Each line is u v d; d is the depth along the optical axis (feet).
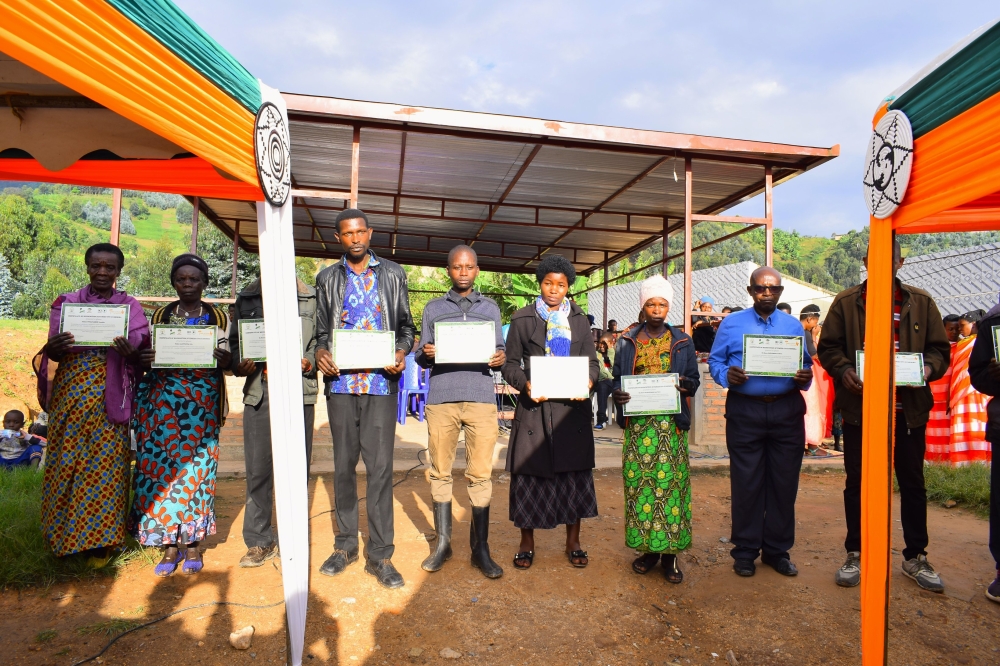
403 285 13.41
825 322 13.82
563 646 10.39
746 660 10.18
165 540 12.28
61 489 11.82
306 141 26.09
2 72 8.11
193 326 12.22
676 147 24.21
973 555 15.02
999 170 6.19
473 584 12.46
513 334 13.42
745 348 12.78
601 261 52.95
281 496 9.04
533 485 13.16
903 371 12.51
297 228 44.09
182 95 6.98
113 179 10.59
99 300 12.51
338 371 12.34
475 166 29.14
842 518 17.65
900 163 7.84
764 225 26.55
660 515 12.39
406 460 23.58
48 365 12.43
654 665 9.96
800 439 13.33
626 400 12.37
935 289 53.21
